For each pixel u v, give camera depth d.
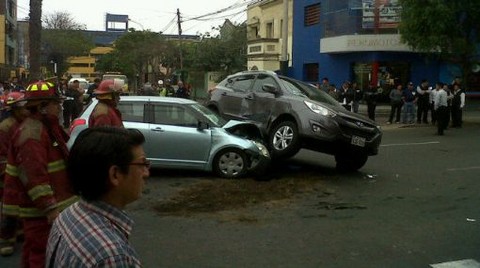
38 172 3.96
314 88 10.95
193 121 9.81
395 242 6.11
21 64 59.59
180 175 9.92
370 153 10.03
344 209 7.66
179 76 47.09
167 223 6.88
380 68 26.14
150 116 9.74
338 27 27.09
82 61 106.88
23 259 4.18
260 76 11.23
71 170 1.85
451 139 15.89
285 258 5.56
